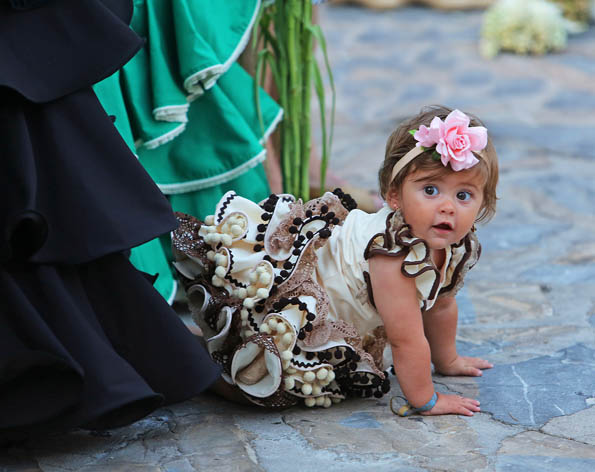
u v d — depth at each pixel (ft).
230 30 13.69
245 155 13.50
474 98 35.09
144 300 9.38
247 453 9.22
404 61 42.47
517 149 27.25
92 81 9.32
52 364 8.36
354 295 10.32
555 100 34.53
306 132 15.14
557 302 14.66
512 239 18.61
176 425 10.06
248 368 10.34
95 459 9.14
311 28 14.58
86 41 9.40
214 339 10.44
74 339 8.69
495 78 38.65
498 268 16.71
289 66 14.84
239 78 14.39
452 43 46.91
